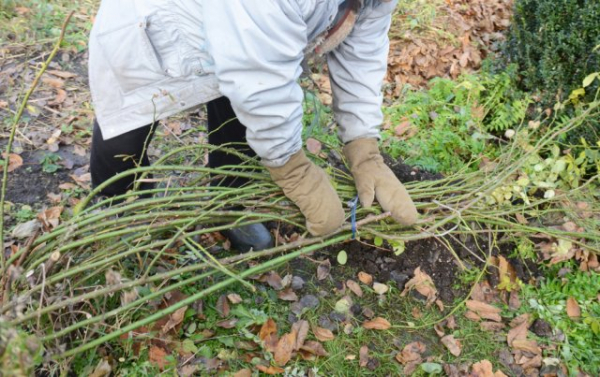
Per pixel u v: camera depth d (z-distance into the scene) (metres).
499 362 2.29
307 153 2.71
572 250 2.62
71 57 3.67
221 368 2.10
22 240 2.41
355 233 2.27
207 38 1.68
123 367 2.03
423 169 2.96
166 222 2.06
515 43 3.56
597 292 2.54
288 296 2.36
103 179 2.28
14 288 1.85
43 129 3.06
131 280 2.06
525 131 2.92
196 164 2.94
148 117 1.97
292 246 2.17
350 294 2.44
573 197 2.78
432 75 3.91
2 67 3.46
